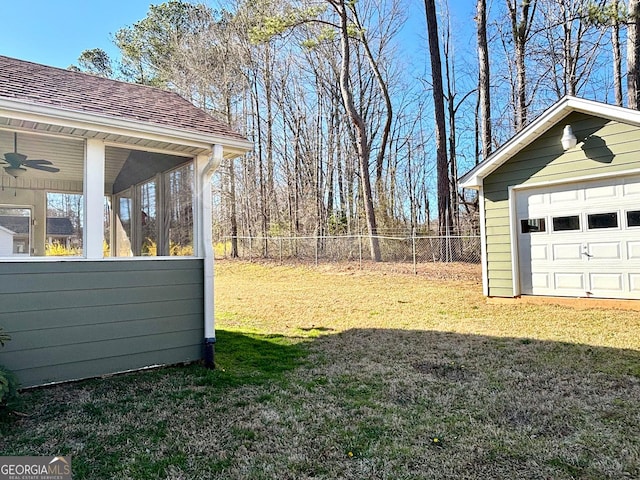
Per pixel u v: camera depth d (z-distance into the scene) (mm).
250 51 17984
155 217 4879
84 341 3801
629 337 4902
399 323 6277
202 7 18625
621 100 13117
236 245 16859
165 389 3633
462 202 18250
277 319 6863
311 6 14031
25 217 4328
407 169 22109
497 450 2471
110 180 5059
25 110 3332
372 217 14195
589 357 4266
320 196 19516
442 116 13086
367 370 4117
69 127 3637
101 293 3906
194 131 4238
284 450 2525
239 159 19062
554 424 2805
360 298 8594
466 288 9281
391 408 3145
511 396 3320
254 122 19109
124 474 2271
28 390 3514
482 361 4289
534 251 7238
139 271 4125
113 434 2768
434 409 3107
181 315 4359
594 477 2172
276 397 3428
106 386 3688
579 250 6723
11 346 3449
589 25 10430
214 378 3939
